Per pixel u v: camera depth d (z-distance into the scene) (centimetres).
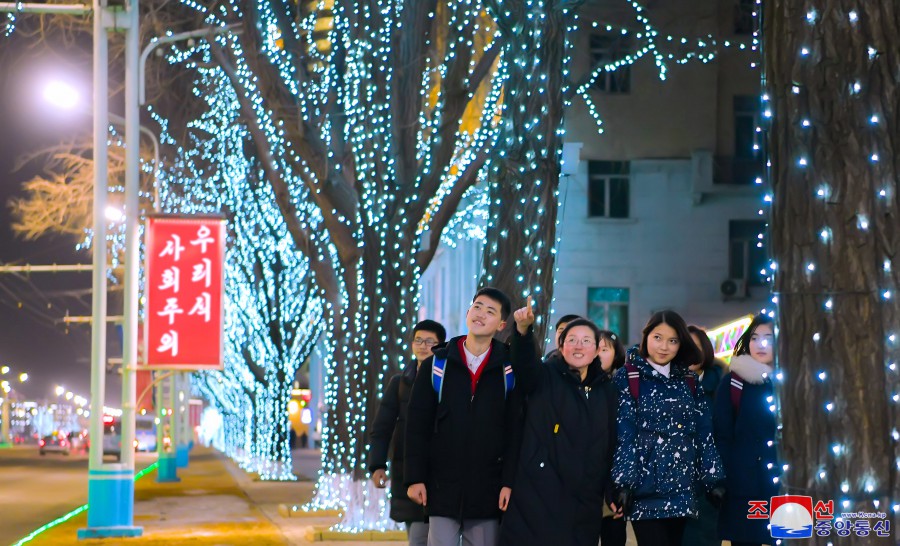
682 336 831
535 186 1259
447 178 2153
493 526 791
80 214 3144
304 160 1938
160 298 1750
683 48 3688
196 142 3259
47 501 2722
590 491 779
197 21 2211
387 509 1798
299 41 1916
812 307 614
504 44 1286
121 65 2352
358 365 1856
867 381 604
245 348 3875
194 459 5781
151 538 1728
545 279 1255
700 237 3747
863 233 609
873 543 601
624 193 3766
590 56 3672
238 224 3547
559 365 794
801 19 625
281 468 3741
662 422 813
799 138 623
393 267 1842
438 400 791
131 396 1778
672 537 836
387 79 1831
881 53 616
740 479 872
